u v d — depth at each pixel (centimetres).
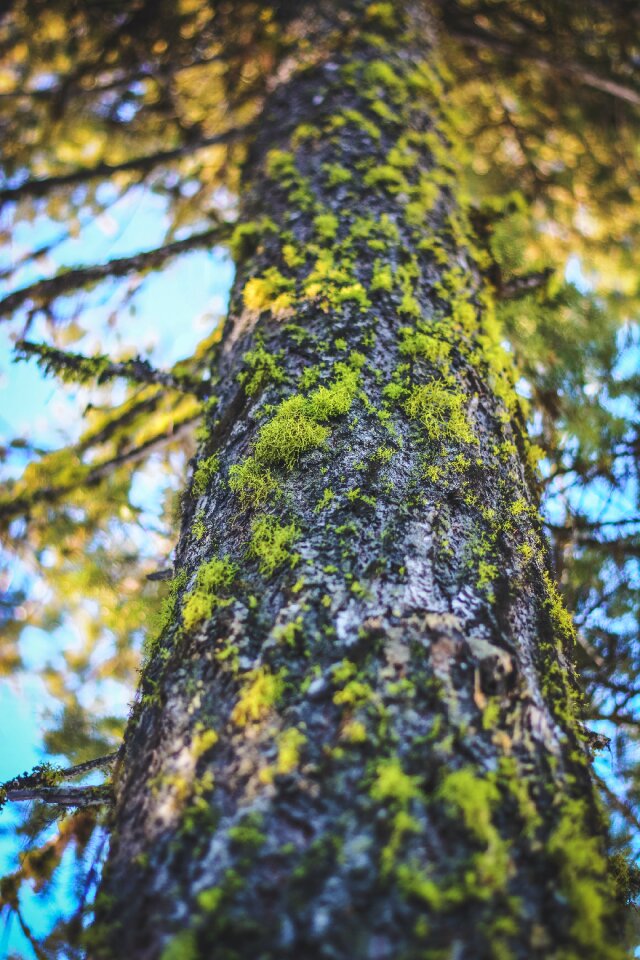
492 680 116
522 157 421
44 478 304
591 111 403
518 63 409
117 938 98
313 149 256
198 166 406
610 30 384
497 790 102
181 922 92
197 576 139
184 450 327
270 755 105
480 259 249
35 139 379
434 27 373
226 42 379
